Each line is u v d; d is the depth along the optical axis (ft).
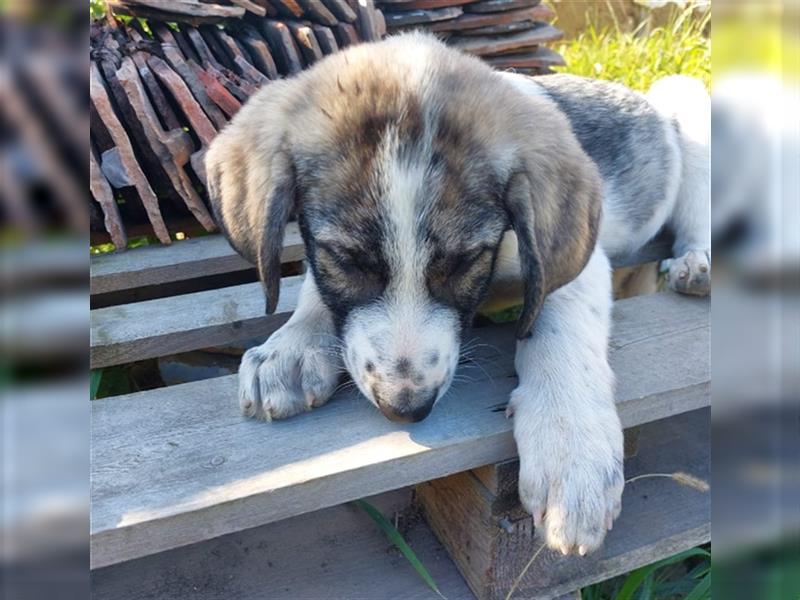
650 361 1.43
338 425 1.26
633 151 2.04
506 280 1.49
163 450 1.20
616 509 1.14
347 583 1.30
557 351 1.32
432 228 1.21
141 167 2.20
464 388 1.35
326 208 1.26
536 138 1.32
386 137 1.24
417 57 1.41
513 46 2.88
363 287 1.25
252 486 1.11
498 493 1.23
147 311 1.75
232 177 1.41
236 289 1.86
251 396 1.28
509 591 1.28
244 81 2.23
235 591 1.28
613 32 4.21
